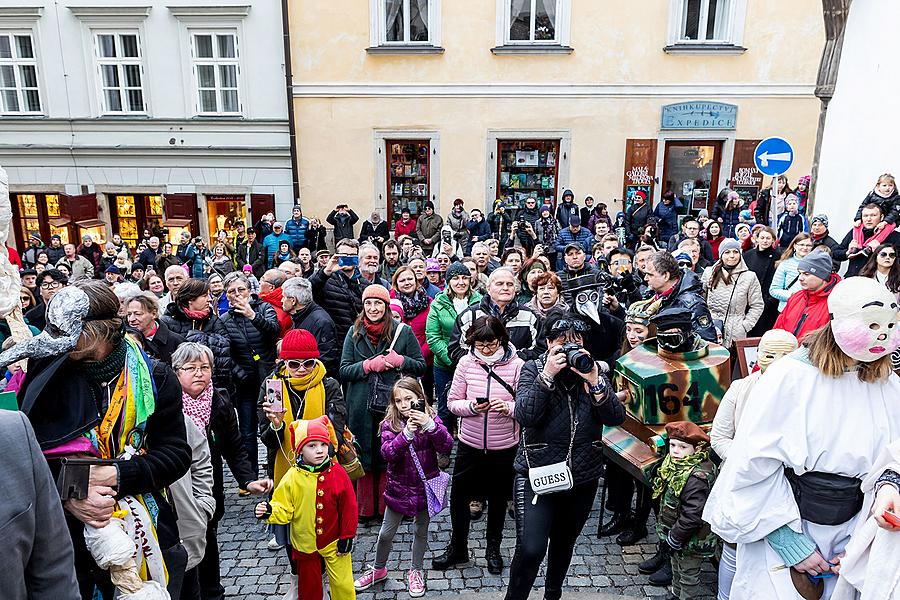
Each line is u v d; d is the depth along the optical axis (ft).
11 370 7.09
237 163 45.16
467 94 42.42
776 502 7.15
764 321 20.77
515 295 15.76
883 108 20.76
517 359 11.91
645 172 42.78
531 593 11.10
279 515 9.67
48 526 4.51
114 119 45.06
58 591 4.58
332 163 43.88
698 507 9.96
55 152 45.80
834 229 23.45
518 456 10.12
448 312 16.47
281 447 11.59
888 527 6.11
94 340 6.05
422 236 41.29
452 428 16.80
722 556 9.50
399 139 43.60
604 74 41.65
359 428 13.37
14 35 44.91
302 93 42.83
